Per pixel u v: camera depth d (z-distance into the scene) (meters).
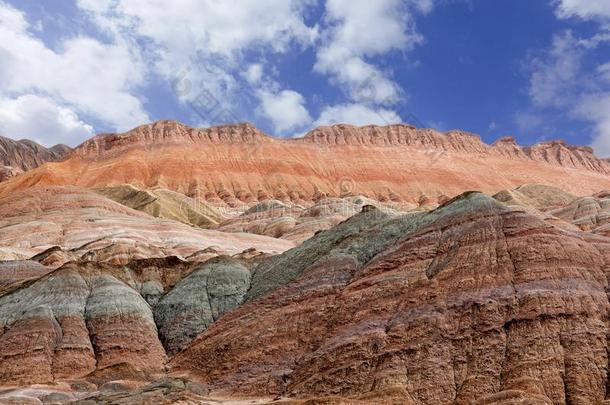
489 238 55.38
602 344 45.88
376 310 53.50
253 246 113.44
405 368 47.50
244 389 52.28
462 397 44.78
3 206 138.62
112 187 185.00
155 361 61.41
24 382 57.34
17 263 81.31
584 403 42.84
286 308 59.06
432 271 55.09
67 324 63.38
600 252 53.28
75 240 113.25
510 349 46.47
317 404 43.50
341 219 136.25
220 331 61.31
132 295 68.38
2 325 63.81
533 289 49.38
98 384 55.72
